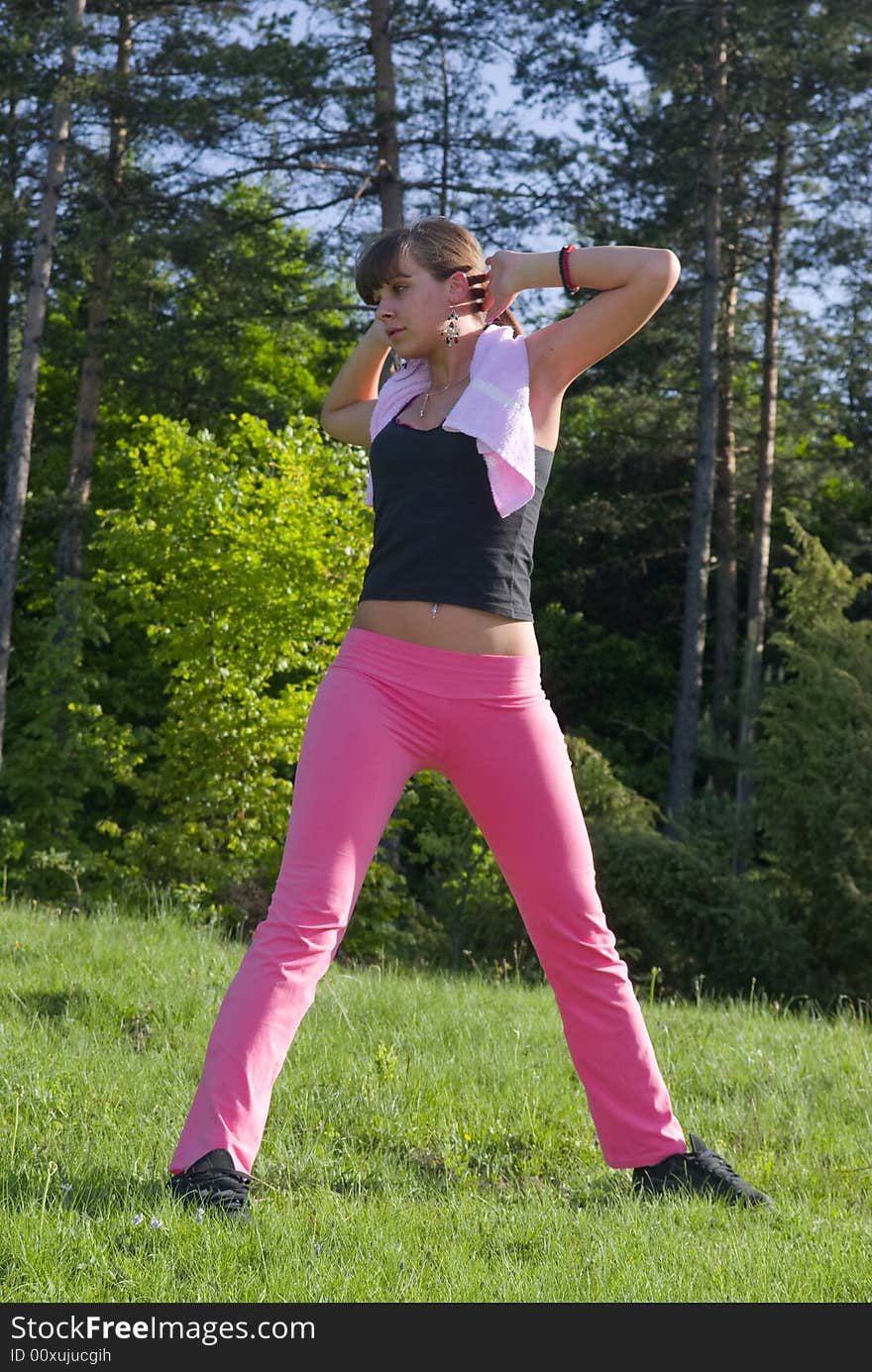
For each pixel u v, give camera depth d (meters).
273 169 20.62
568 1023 3.24
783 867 14.80
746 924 13.96
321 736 3.02
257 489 14.88
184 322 21.91
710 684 29.22
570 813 3.11
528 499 3.03
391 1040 4.77
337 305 22.12
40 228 19.16
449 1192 3.26
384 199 20.61
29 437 19.30
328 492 15.68
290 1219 2.77
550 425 3.10
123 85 19.38
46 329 22.98
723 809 18.44
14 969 5.29
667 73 22.77
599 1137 3.29
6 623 19.19
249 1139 2.88
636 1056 3.22
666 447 27.19
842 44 22.14
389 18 20.28
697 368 26.20
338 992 5.54
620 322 3.03
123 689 21.78
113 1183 2.97
